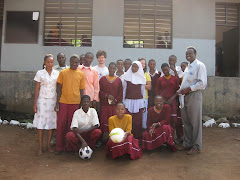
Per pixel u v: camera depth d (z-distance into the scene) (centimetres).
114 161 413
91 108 455
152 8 827
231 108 752
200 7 820
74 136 434
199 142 442
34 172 368
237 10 870
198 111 441
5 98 754
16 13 818
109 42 802
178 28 816
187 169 378
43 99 441
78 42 823
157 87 528
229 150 466
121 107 430
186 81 449
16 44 811
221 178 348
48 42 820
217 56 996
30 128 614
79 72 454
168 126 443
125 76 505
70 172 369
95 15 802
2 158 416
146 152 456
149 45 828
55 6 823
